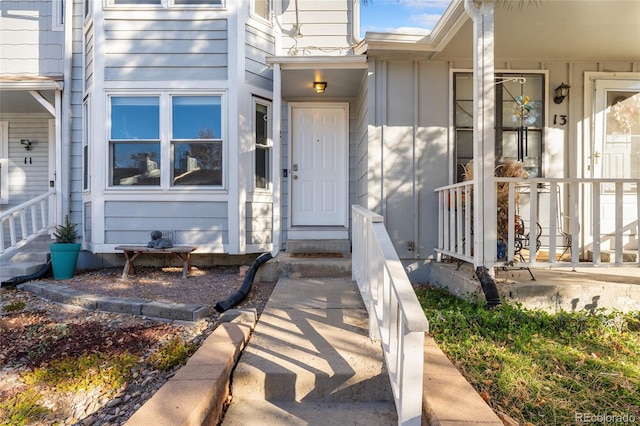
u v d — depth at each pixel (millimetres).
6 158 7289
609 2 3512
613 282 3395
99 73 5445
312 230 5992
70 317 3697
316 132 6223
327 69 5043
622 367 2373
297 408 2174
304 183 6203
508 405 2012
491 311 3037
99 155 5465
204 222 5484
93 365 2621
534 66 4930
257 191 5742
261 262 4672
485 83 3539
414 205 4785
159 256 5910
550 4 3545
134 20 5477
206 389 1907
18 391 2379
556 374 2303
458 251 3980
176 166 5496
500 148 4930
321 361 2389
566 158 4957
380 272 2436
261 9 5887
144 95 5465
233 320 3098
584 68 4945
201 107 5520
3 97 6551
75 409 2219
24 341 3131
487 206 3498
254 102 5699
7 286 4859
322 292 3906
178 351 2711
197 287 4547
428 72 4844
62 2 6746
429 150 4820
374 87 4824
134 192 5449
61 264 5113
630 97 4977
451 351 2564
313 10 6121
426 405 1804
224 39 5508
